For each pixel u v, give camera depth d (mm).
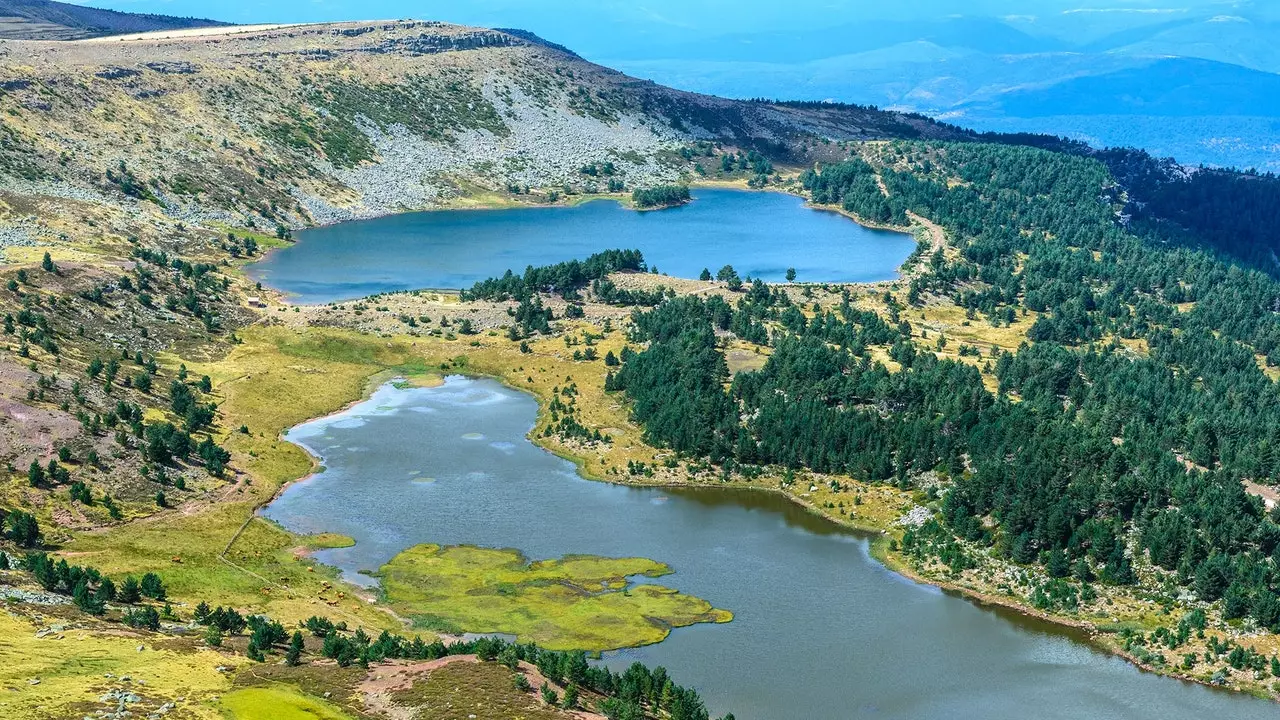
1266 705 168500
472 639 179875
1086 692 170375
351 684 151375
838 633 184750
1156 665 177625
